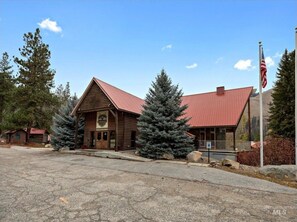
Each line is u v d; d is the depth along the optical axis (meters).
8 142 34.41
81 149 19.83
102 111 20.48
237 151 17.91
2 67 37.19
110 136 19.66
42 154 16.98
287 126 18.73
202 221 4.63
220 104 23.80
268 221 4.71
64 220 4.55
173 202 5.84
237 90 24.94
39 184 7.51
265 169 10.50
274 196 6.66
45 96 29.38
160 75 16.50
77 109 20.22
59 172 9.66
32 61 29.86
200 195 6.54
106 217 4.75
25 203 5.58
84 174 9.28
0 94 35.56
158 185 7.60
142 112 16.38
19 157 14.88
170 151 14.73
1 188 6.95
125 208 5.32
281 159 14.66
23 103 29.36
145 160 13.89
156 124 15.23
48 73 30.91
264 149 15.64
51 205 5.45
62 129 20.70
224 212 5.18
